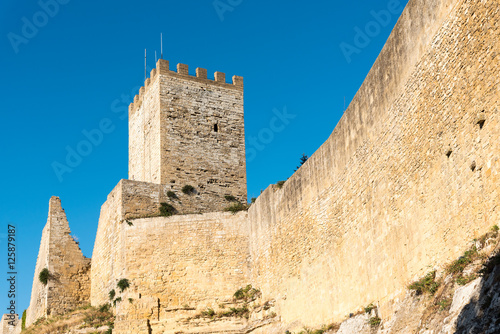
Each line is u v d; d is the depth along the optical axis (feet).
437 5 83.20
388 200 98.58
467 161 76.95
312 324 126.72
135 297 157.58
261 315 147.64
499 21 70.08
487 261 70.08
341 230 116.98
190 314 156.04
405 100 93.04
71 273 184.96
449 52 80.79
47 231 190.80
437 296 78.59
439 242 83.51
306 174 132.36
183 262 160.25
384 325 94.79
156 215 169.68
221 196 186.60
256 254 155.94
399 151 95.25
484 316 64.34
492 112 71.82
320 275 124.77
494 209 71.87
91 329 157.69
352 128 112.88
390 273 97.19
